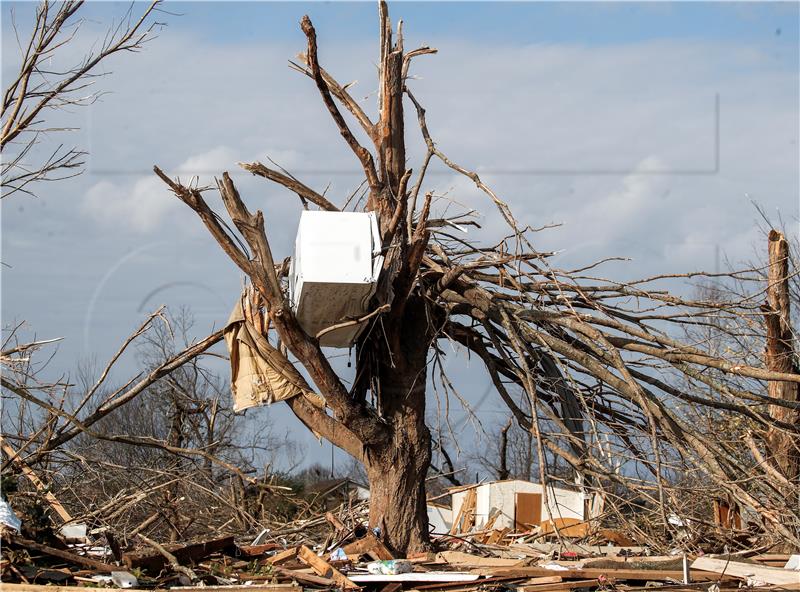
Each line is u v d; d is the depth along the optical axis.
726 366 10.69
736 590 9.45
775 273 13.95
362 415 11.59
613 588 9.74
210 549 10.32
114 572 8.77
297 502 17.28
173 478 13.61
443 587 9.73
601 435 11.50
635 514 12.70
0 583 8.18
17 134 11.62
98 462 12.27
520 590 9.52
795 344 15.77
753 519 12.80
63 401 11.04
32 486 11.90
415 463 11.91
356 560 10.88
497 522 19.62
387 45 12.21
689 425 11.31
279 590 8.75
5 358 9.68
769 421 11.98
